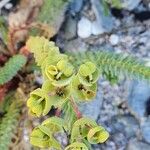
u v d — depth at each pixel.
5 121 0.17
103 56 0.15
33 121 0.19
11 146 0.19
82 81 0.10
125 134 0.20
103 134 0.10
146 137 0.19
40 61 0.12
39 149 0.18
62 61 0.10
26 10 0.20
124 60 0.15
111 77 0.16
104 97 0.20
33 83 0.19
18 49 0.19
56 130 0.10
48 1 0.18
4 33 0.19
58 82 0.10
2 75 0.16
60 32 0.20
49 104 0.10
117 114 0.20
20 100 0.19
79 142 0.10
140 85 0.20
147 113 0.20
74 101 0.12
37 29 0.19
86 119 0.10
